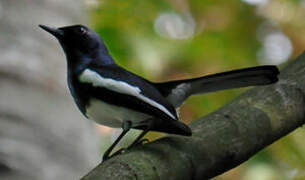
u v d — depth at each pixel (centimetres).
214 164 635
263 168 1435
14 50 841
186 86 829
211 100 1495
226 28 1708
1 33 849
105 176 570
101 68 906
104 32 1459
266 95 692
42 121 805
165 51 1516
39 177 766
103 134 1440
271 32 1772
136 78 864
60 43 928
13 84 812
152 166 593
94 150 867
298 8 1769
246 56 1689
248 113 669
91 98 852
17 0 888
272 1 1767
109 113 848
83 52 944
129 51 1466
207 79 797
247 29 1738
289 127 681
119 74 871
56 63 883
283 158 1456
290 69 725
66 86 879
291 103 684
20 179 750
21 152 766
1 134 769
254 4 1756
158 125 817
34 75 838
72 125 841
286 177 1443
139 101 816
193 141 636
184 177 612
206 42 1612
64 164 795
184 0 1677
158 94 827
